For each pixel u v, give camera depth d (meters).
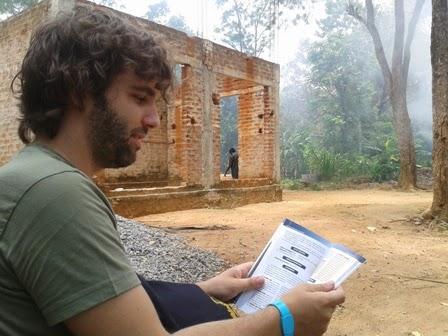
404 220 8.84
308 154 24.08
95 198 1.17
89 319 1.06
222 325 1.23
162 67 1.38
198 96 11.35
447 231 7.72
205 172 11.60
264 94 13.85
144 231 6.43
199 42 11.30
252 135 14.35
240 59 12.60
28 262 1.07
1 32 9.49
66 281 1.05
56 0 7.88
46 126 1.30
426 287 4.46
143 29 1.41
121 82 1.31
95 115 1.28
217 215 9.55
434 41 8.80
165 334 1.13
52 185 1.11
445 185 8.52
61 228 1.07
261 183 13.47
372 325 3.58
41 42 1.29
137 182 13.55
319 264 1.74
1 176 1.15
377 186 20.52
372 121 28.56
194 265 5.10
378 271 5.02
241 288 1.76
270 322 1.27
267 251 1.85
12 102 9.23
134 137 1.37
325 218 9.02
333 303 1.39
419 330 3.45
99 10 1.40
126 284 1.10
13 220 1.09
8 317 1.12
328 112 27.62
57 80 1.24
